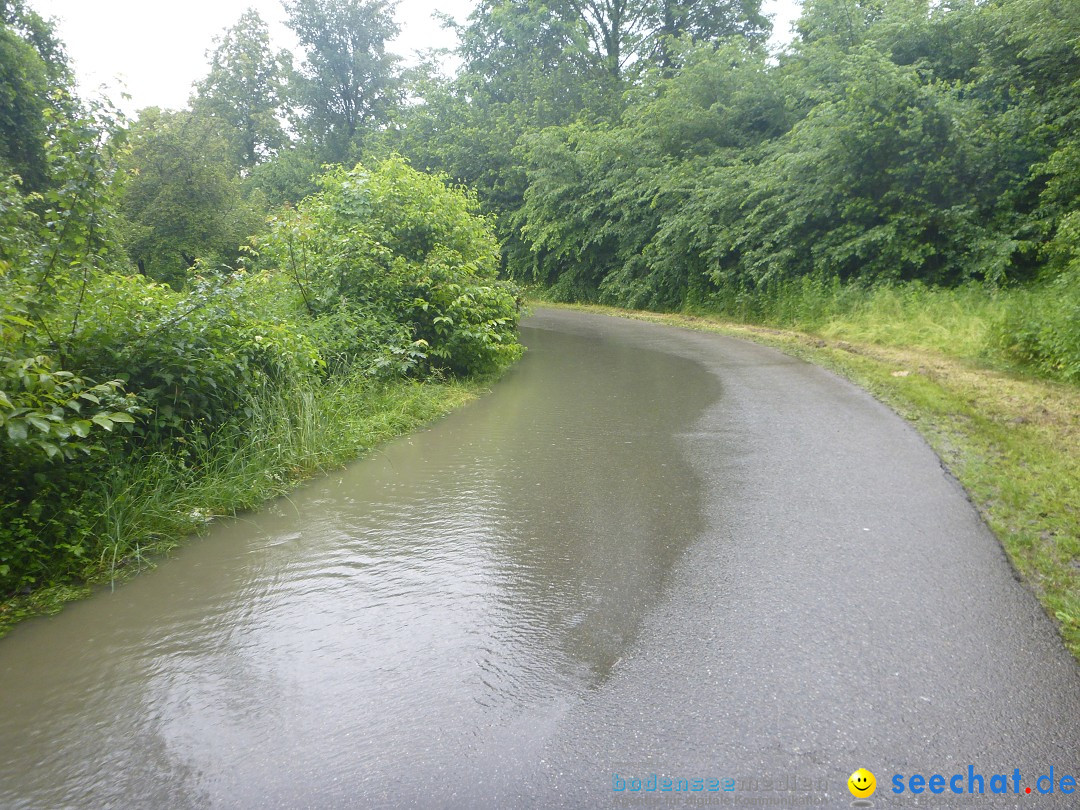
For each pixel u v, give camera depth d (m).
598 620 3.54
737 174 19.81
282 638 3.46
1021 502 4.82
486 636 3.42
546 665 3.16
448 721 2.79
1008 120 14.67
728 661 3.14
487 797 2.38
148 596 3.92
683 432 7.25
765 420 7.66
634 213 23.88
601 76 34.12
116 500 4.62
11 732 2.80
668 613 3.58
